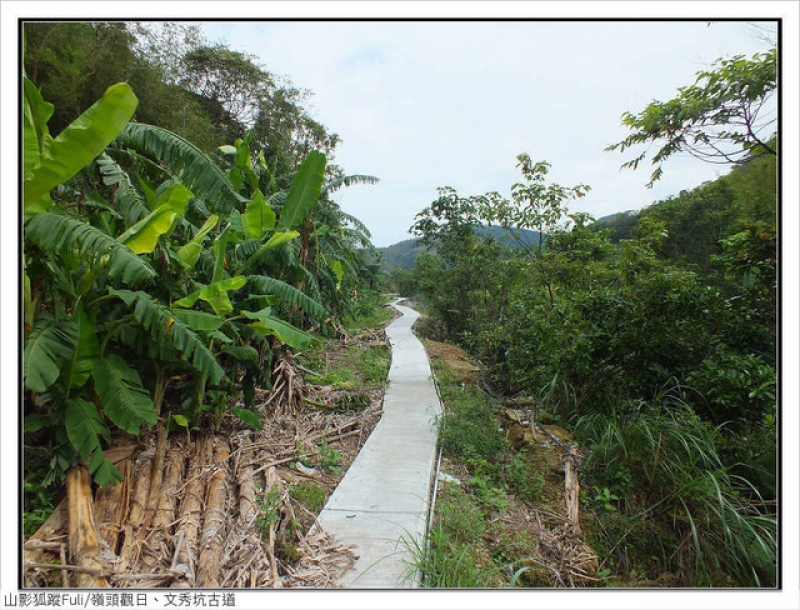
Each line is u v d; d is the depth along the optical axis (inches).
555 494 151.2
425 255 618.5
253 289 190.9
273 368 229.0
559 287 228.7
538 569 116.9
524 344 225.3
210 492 131.0
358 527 122.0
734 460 148.8
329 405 228.2
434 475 160.2
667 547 127.7
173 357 136.2
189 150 168.6
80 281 122.4
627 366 189.8
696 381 166.2
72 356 113.4
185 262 149.2
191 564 101.3
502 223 324.8
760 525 124.0
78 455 114.0
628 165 176.4
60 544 97.6
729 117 146.3
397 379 289.7
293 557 108.0
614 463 152.5
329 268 359.3
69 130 101.8
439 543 111.6
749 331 163.5
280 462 160.1
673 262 254.4
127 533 107.4
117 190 147.4
